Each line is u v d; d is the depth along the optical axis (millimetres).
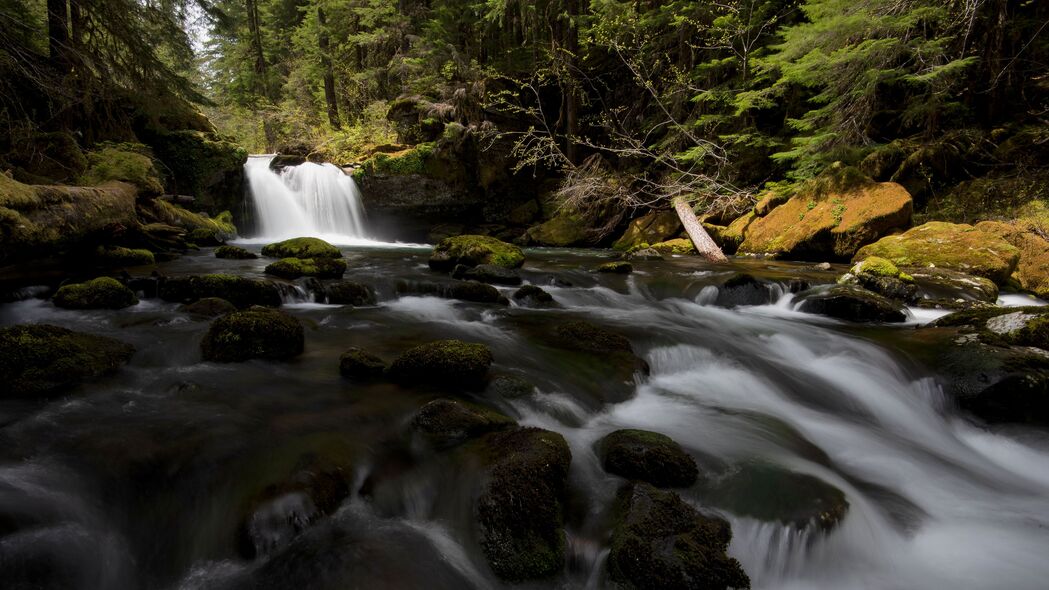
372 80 25062
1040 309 5340
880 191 10836
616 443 3098
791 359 5516
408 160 18344
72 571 2025
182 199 13195
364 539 2357
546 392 3947
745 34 14453
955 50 11570
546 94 20125
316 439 2898
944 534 3049
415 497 2686
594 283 8789
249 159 17656
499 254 9086
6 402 3064
